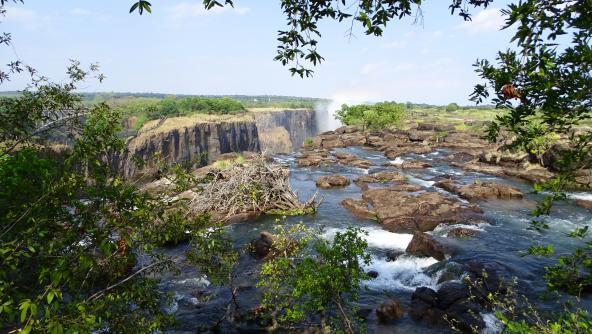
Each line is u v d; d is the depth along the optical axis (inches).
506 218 996.6
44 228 217.5
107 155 261.3
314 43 211.0
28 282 222.1
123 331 258.1
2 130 256.5
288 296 476.4
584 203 1091.3
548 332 191.2
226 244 368.8
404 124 3922.2
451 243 786.8
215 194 1011.3
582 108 155.1
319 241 558.6
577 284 208.8
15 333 198.1
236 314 501.4
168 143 3740.2
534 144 178.1
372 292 601.3
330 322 464.4
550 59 148.9
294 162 2126.0
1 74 260.2
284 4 207.8
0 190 229.3
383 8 190.9
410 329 485.7
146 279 291.1
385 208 1047.0
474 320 482.0
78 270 214.7
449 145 2618.1
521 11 136.1
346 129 3572.8
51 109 265.6
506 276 601.3
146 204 244.2
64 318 184.9
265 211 1047.0
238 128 4965.6
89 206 228.8
